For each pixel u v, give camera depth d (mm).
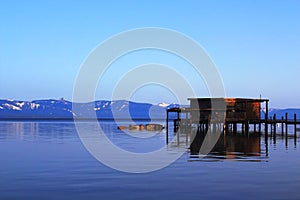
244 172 19328
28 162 23359
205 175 18469
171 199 13586
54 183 16438
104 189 15242
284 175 18359
